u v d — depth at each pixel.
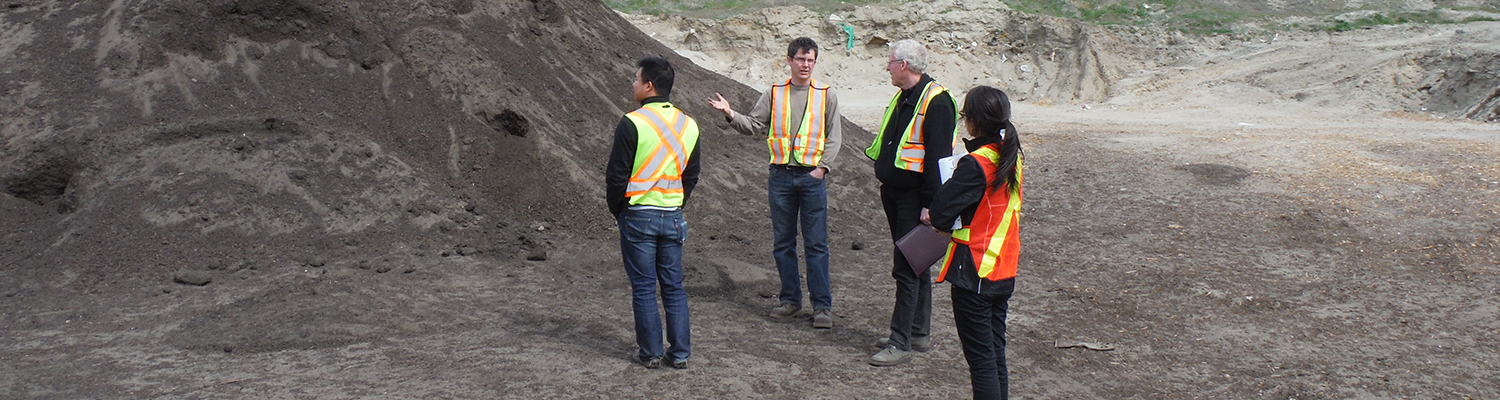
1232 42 23.81
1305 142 11.92
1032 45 25.31
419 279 5.58
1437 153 10.62
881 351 4.40
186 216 5.91
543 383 3.90
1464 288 5.88
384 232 6.22
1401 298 5.71
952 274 3.39
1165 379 4.29
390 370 4.00
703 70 11.00
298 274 5.56
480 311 5.02
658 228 4.00
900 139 4.19
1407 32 22.41
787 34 25.22
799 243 7.21
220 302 5.02
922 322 4.50
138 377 3.85
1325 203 8.20
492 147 7.30
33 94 6.56
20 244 5.67
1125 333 5.04
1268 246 7.05
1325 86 19.81
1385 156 10.48
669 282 4.11
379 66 7.63
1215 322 5.25
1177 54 23.75
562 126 7.93
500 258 6.11
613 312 5.12
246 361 4.09
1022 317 5.32
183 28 7.11
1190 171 9.79
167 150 6.31
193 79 6.87
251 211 6.06
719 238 7.03
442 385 3.83
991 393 3.39
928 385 4.08
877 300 5.68
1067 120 17.47
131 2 7.23
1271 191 8.77
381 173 6.70
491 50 8.24
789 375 4.14
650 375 4.05
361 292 5.26
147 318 4.73
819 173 4.82
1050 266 6.59
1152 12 25.75
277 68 7.25
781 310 5.16
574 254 6.26
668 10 26.38
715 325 4.95
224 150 6.43
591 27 9.92
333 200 6.35
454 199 6.73
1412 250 6.78
